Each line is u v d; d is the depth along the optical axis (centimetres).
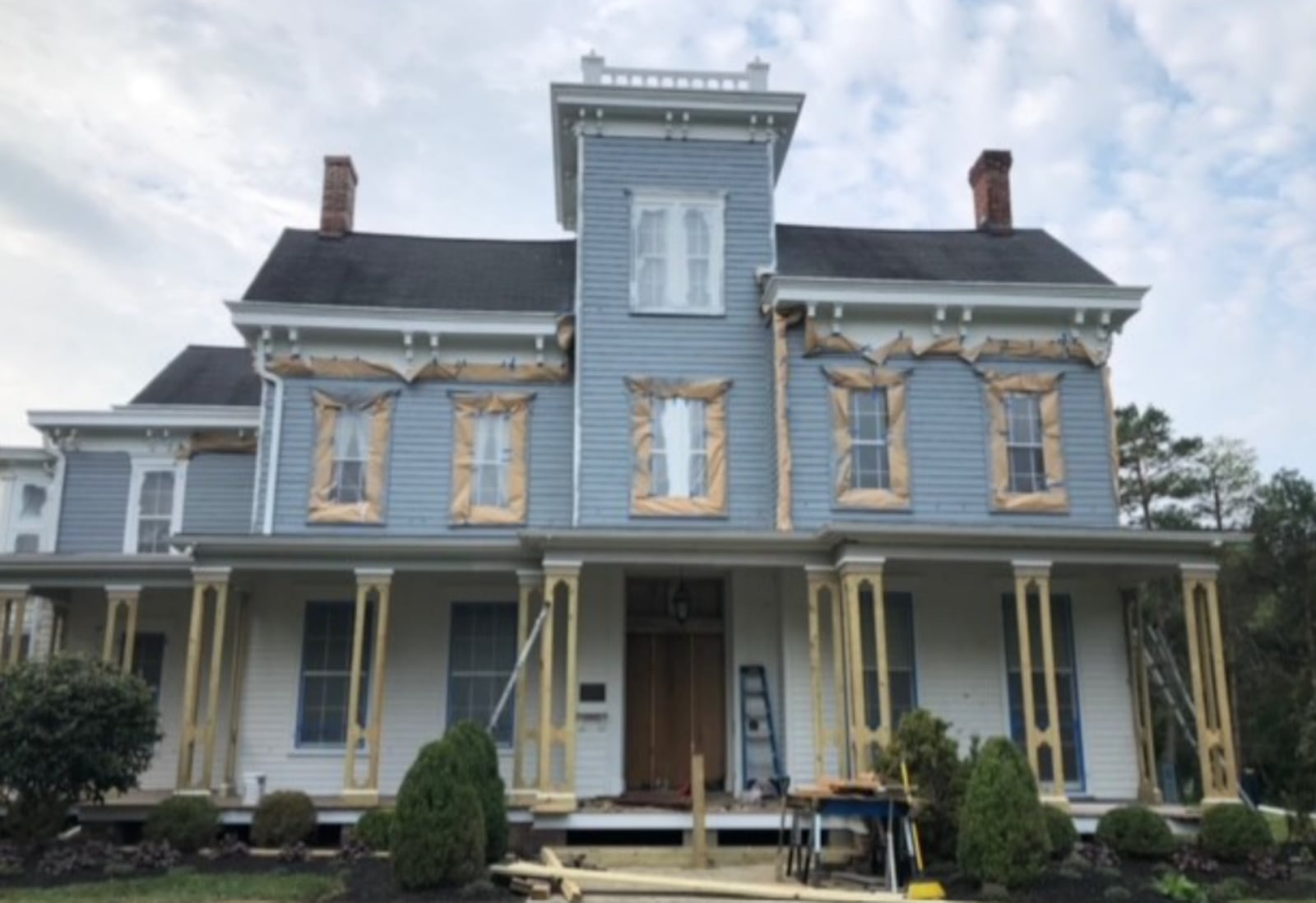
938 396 1510
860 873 1036
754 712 1394
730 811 1216
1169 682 1590
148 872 1022
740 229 1585
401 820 933
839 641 1295
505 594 1470
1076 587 1487
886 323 1522
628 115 1605
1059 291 1510
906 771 1038
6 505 1958
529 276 1706
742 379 1528
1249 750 2227
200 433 1773
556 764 1362
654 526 1452
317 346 1520
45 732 1068
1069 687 1455
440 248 1783
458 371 1538
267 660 1430
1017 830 941
